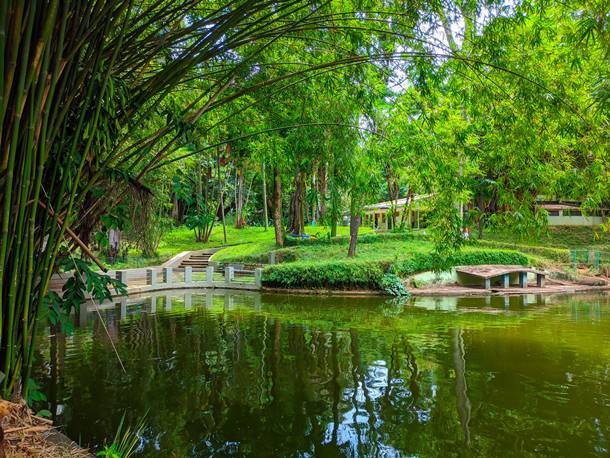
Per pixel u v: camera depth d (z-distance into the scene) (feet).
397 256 44.78
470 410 12.26
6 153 5.02
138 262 50.83
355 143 11.91
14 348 5.76
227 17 7.04
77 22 5.32
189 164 51.98
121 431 10.85
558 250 53.16
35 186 5.50
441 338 21.09
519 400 13.03
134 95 7.27
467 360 17.21
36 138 5.33
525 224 9.32
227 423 11.42
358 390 13.87
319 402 12.85
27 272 5.63
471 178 10.28
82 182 6.74
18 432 5.50
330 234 58.18
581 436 10.67
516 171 9.36
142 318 26.48
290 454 9.87
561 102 8.55
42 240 6.10
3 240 5.10
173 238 73.72
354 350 18.76
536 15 9.70
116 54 5.91
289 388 14.01
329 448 10.09
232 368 16.08
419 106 11.16
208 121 14.58
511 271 42.32
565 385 14.29
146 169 7.93
